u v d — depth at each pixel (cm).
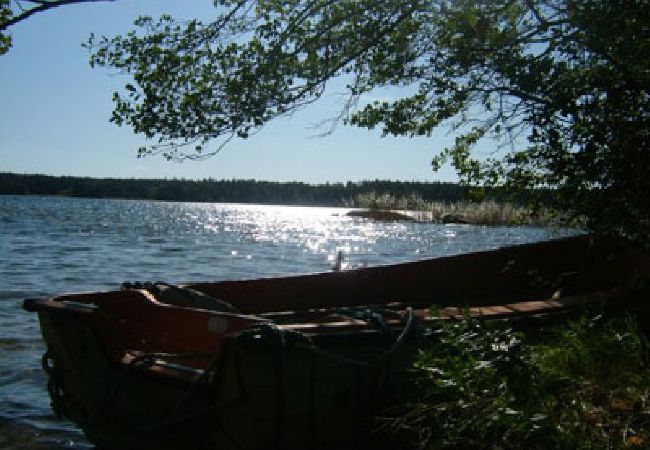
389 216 5934
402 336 496
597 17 549
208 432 472
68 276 1833
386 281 801
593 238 642
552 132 589
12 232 3566
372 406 493
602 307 609
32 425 648
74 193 17275
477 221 4625
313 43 611
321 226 5138
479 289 834
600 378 477
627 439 396
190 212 8538
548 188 645
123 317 615
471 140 677
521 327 575
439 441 434
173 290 652
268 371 450
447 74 636
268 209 12669
